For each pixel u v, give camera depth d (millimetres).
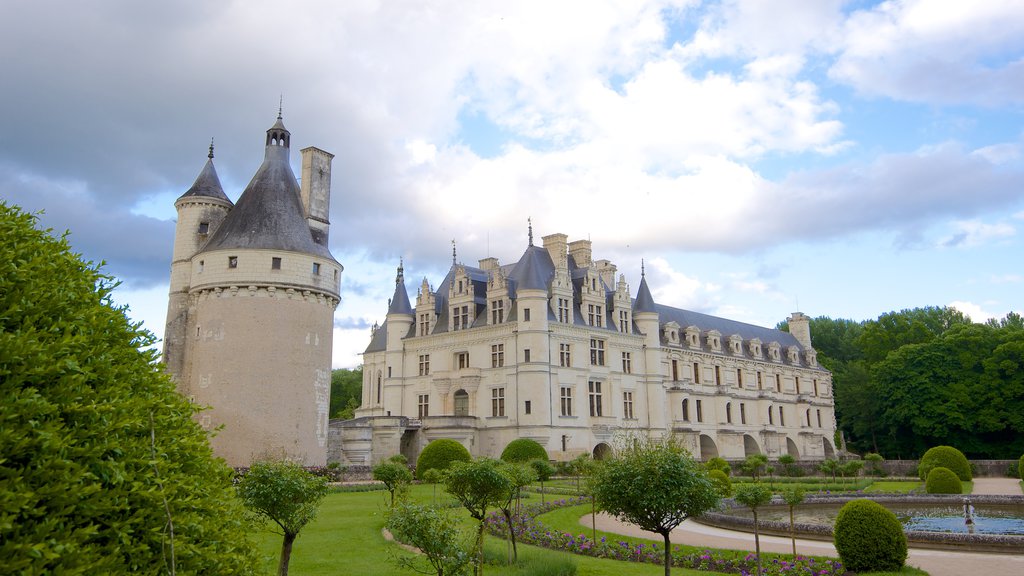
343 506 32750
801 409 99812
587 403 66625
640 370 74188
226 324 46375
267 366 45906
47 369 6699
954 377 84688
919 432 86688
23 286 7328
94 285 8719
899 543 19250
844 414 107312
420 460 49281
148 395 8430
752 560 20641
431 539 14047
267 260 47312
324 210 54219
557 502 35344
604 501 17547
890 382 90062
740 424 89062
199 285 47719
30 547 5773
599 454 67625
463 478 19406
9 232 7785
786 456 65812
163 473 7844
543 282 65500
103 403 7121
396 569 19000
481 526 18719
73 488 6355
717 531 29281
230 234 48188
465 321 69375
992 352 84438
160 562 7320
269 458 20953
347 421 57750
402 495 22219
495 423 63719
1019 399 80500
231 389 45281
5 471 6008
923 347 87812
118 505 6922
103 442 7043
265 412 45250
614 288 80125
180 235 52969
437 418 62219
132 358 8688
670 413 78812
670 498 16500
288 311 47375
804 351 108562
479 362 67125
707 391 85062
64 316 7598
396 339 74125
